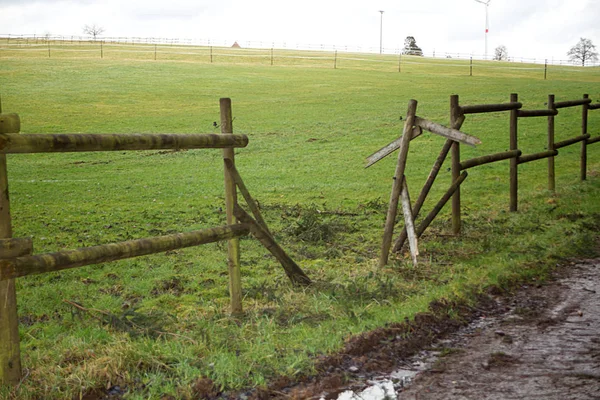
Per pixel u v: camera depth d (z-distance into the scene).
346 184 16.02
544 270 7.48
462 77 47.38
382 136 24.03
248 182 16.80
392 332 5.28
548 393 4.16
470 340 5.30
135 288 7.09
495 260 7.81
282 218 11.77
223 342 5.03
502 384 4.34
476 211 11.76
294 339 5.13
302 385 4.38
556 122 25.14
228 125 6.00
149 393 4.08
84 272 7.87
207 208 13.20
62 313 6.24
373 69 54.53
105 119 29.45
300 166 19.17
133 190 15.97
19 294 6.92
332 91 38.44
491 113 27.94
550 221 10.21
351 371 4.62
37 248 9.45
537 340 5.23
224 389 4.24
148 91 37.88
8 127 4.09
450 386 4.33
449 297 6.17
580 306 6.16
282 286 6.88
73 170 19.61
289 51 81.88
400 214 11.84
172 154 22.14
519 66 65.81
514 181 11.26
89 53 61.62
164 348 4.80
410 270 7.39
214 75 45.50
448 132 7.90
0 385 4.20
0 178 4.07
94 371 4.35
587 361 4.71
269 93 37.81
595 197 12.03
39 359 4.69
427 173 17.27
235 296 5.91
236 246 5.94
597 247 8.60
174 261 8.48
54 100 34.25
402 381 4.46
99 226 11.27
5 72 44.09
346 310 5.84
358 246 9.30
